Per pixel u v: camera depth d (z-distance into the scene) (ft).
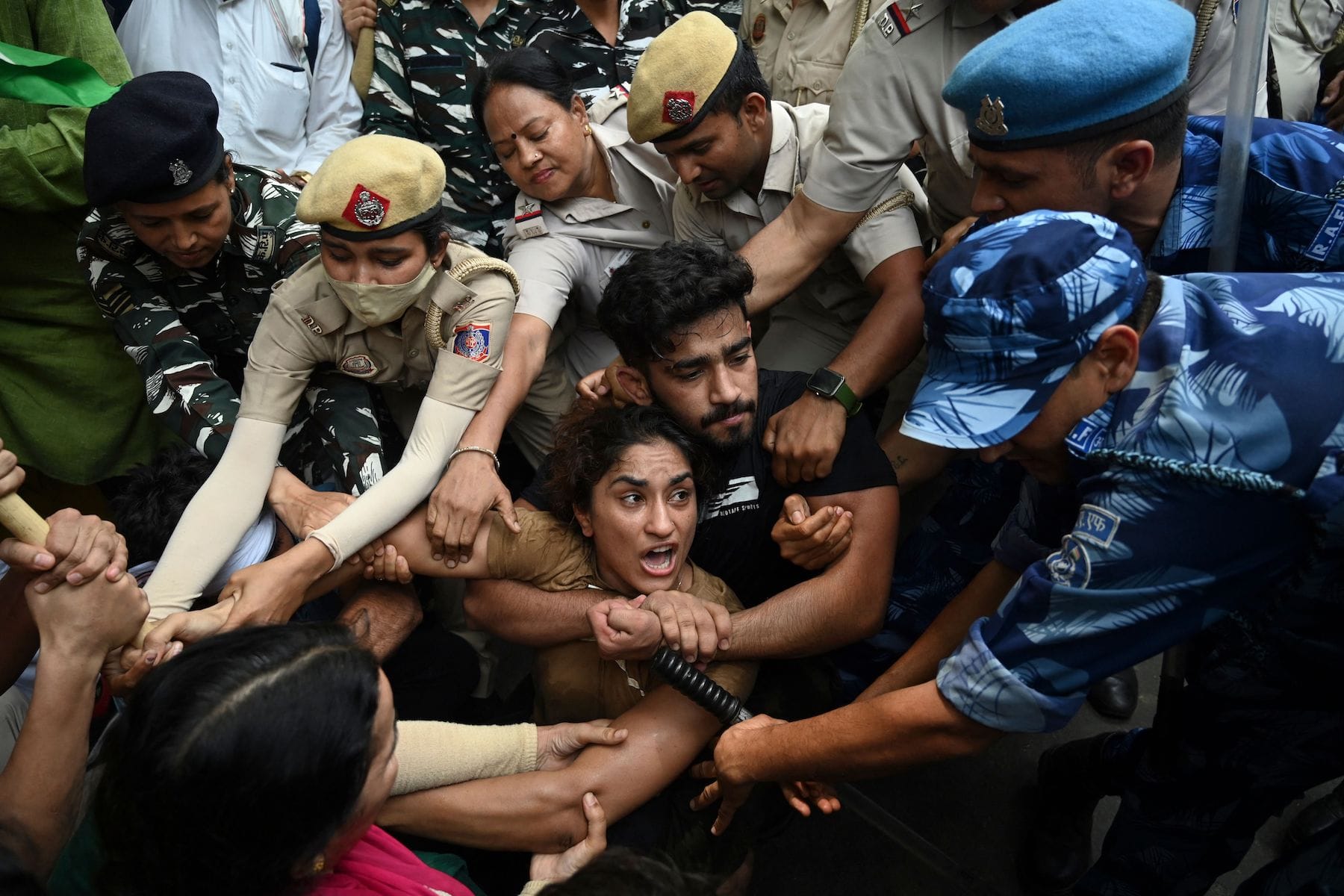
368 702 3.55
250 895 3.49
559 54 9.40
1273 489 3.94
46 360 8.05
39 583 4.56
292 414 6.48
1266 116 8.15
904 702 4.90
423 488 6.13
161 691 3.39
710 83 6.64
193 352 6.84
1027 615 4.50
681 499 5.77
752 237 7.45
